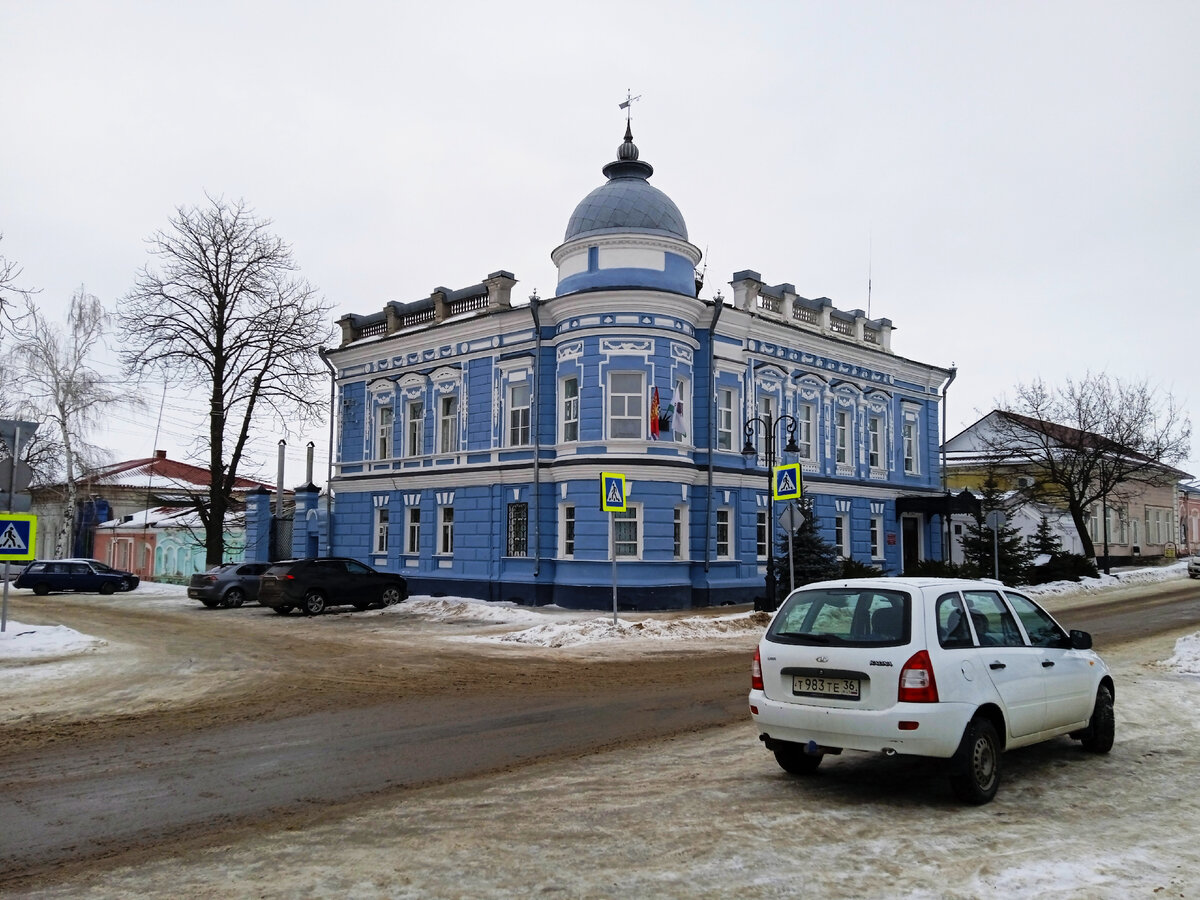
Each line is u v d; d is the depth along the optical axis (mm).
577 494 26703
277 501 40438
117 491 57219
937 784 7766
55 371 42594
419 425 33188
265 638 20891
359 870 5684
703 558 27891
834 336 34312
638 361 26578
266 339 37438
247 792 7695
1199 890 5188
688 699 12477
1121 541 57312
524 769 8469
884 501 36250
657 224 27688
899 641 7117
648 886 5348
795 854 5887
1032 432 44500
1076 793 7395
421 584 31922
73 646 18406
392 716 11336
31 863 5934
